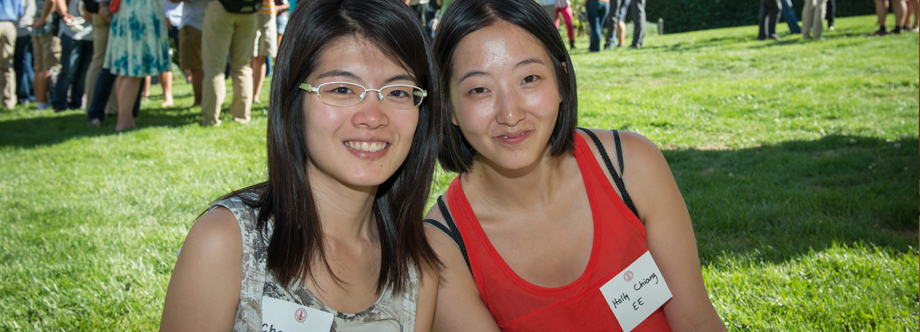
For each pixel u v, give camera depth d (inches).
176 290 48.6
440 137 58.2
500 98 57.7
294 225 51.5
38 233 145.6
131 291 113.1
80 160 227.9
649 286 66.7
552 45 59.0
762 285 103.7
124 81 283.3
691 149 207.2
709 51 470.3
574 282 65.1
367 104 50.4
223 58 277.9
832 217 136.0
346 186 54.9
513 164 59.2
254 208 52.7
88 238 140.3
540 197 66.5
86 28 374.6
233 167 204.2
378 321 57.3
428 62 54.9
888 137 203.2
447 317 66.7
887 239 120.3
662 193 66.9
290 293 52.3
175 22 369.7
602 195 65.7
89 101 328.2
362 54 50.4
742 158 191.6
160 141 252.1
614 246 65.6
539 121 58.8
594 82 367.2
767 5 515.8
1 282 118.0
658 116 255.9
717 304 97.4
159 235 140.6
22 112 374.3
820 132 219.3
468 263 66.6
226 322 50.4
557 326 65.8
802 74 343.9
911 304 94.3
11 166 223.3
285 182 51.4
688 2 986.1
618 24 598.2
